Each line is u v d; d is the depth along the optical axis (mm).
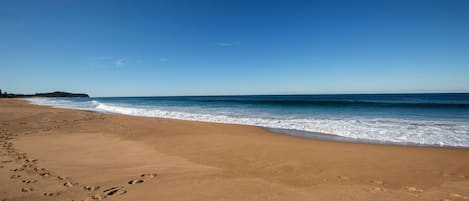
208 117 18344
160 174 5270
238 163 6277
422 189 4496
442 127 11789
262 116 18328
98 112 23641
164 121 15477
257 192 4258
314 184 4727
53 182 4641
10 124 13469
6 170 5320
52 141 9070
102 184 4590
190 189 4371
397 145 8469
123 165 6023
